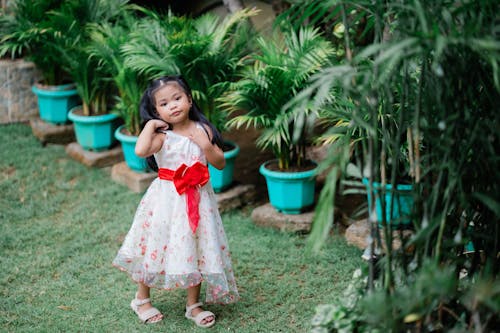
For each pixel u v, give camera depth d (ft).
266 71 12.78
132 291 11.86
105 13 18.19
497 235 7.51
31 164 17.51
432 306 6.98
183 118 10.25
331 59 13.14
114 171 16.78
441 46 5.70
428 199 7.38
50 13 18.07
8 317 11.03
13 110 20.10
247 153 18.30
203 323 10.68
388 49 6.15
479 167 7.61
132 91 15.93
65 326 10.74
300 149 13.94
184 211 10.30
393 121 8.31
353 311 8.00
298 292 11.64
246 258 12.85
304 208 14.02
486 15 6.80
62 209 15.35
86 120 17.19
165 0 21.98
